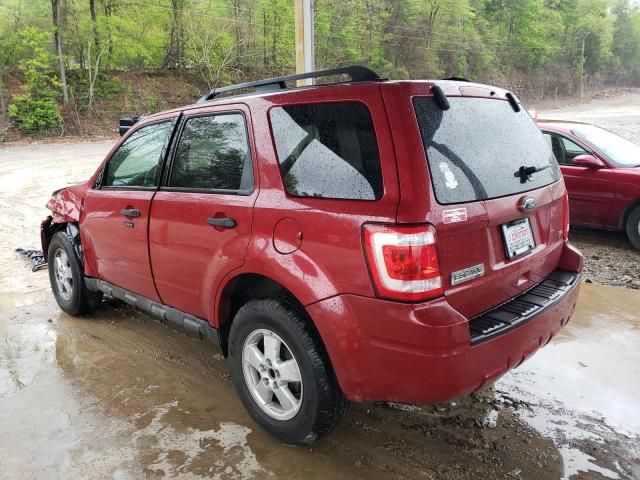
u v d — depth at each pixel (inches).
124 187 143.9
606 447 107.5
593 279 211.5
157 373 140.7
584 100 2844.5
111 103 1320.1
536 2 2960.1
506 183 100.2
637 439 110.0
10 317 179.6
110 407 124.1
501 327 90.8
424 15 2305.6
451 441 110.1
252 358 110.2
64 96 1220.5
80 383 135.4
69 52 1309.1
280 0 1705.2
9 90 1176.8
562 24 3166.8
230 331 113.3
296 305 101.1
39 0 1232.2
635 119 1357.0
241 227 106.1
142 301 142.5
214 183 116.3
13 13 1197.1
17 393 130.6
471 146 95.8
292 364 102.1
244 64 1669.5
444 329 82.4
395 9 2178.9
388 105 87.2
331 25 1947.6
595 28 3198.8
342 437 112.0
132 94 1371.8
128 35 1362.0
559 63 3110.2
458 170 90.7
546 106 2561.5
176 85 1497.3
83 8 1290.6
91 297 173.9
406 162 84.5
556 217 117.3
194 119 123.9
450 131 92.7
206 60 1509.6
